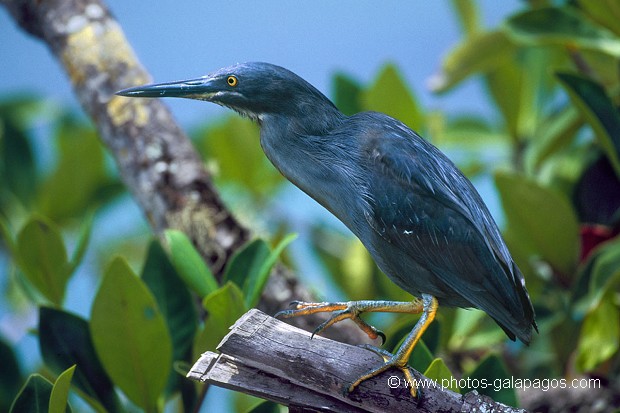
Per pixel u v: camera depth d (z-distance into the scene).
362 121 6.56
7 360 6.61
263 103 6.56
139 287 6.55
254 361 6.45
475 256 6.53
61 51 6.75
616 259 6.66
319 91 6.57
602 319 6.66
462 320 6.71
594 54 6.78
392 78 6.79
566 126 6.77
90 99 6.72
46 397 6.50
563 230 6.71
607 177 6.77
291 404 6.46
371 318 6.73
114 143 6.71
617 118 6.66
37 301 6.66
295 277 6.66
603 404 6.66
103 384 6.57
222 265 6.66
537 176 6.81
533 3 6.79
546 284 6.75
